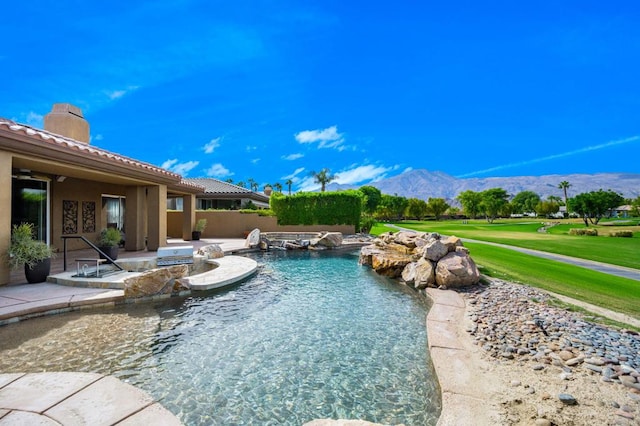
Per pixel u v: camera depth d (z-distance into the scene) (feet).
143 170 39.86
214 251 42.22
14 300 20.85
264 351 16.48
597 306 22.71
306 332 19.11
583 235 105.09
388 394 12.90
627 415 10.55
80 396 11.39
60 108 44.88
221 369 14.58
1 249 24.07
